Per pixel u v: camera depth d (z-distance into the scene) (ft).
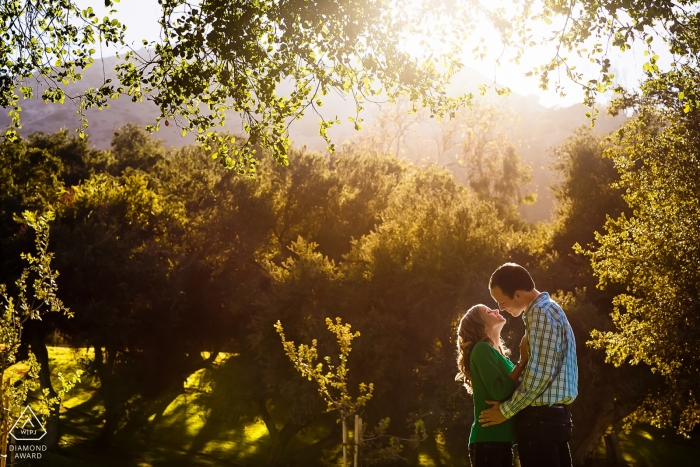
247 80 25.27
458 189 145.48
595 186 107.76
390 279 83.82
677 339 45.80
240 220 113.29
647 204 49.06
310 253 88.74
